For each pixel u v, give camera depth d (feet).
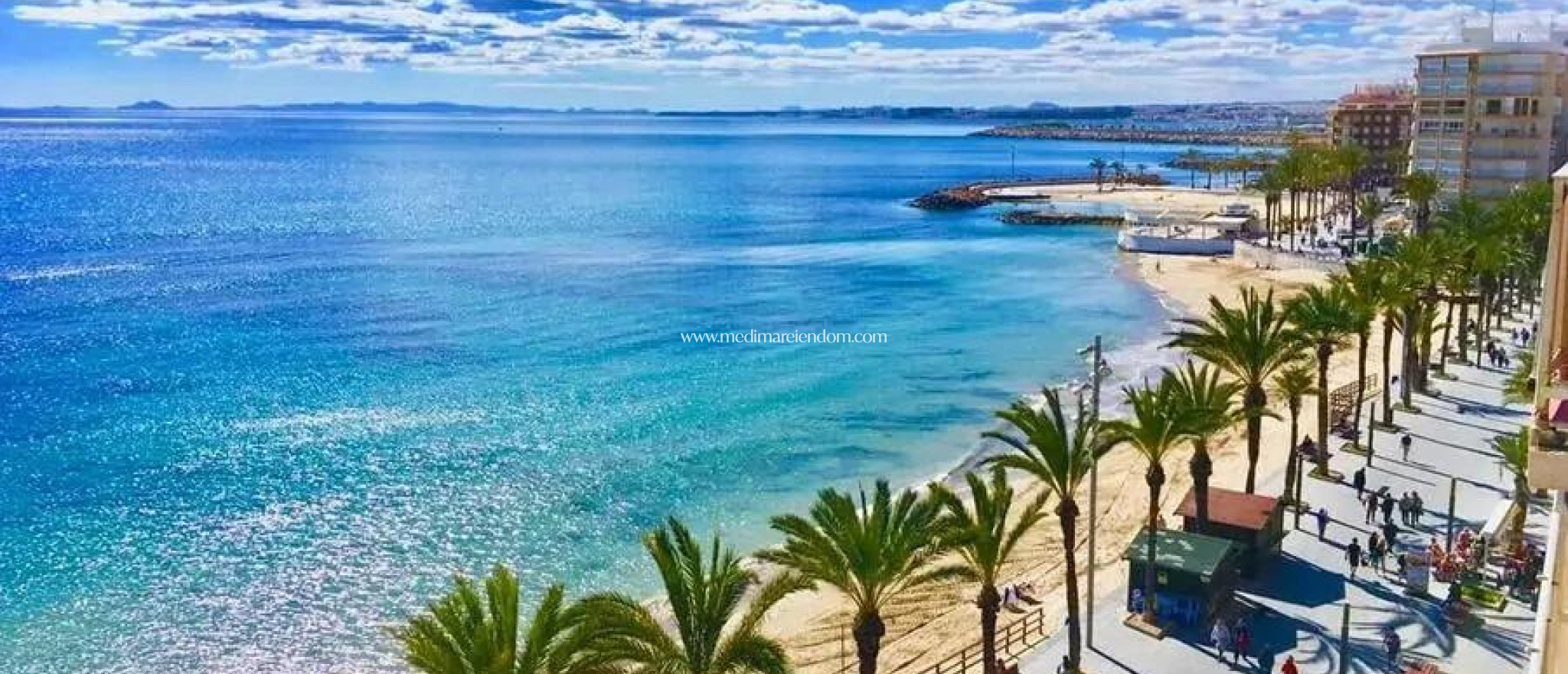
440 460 206.69
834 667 126.72
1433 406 210.38
